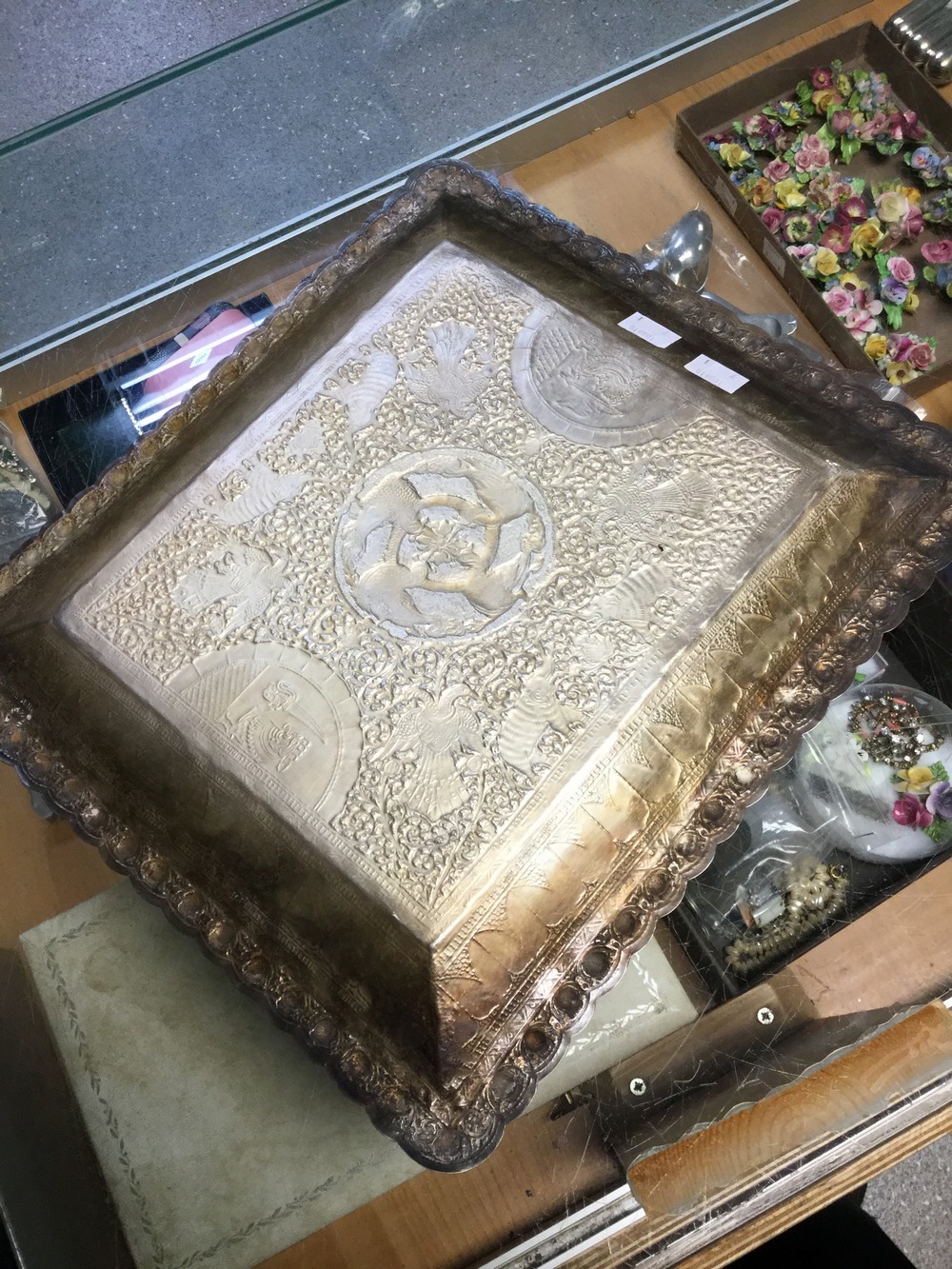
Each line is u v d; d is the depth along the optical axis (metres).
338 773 0.67
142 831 0.67
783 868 0.86
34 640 0.72
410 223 0.85
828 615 0.70
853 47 1.23
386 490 0.76
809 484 0.73
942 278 1.15
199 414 0.79
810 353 1.00
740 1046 0.81
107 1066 0.74
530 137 1.14
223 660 0.71
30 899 0.88
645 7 1.12
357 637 0.71
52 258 1.04
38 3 1.24
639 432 0.76
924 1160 1.29
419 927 0.62
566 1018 0.61
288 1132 0.72
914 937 0.86
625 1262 0.74
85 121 0.99
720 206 1.17
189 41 1.26
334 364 0.80
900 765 0.87
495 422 0.78
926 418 1.08
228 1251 0.70
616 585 0.71
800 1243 1.00
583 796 0.66
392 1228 0.78
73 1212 0.69
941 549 0.70
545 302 0.82
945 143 1.22
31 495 0.94
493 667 0.69
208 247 1.05
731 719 0.68
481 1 1.08
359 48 1.05
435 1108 0.58
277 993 0.62
